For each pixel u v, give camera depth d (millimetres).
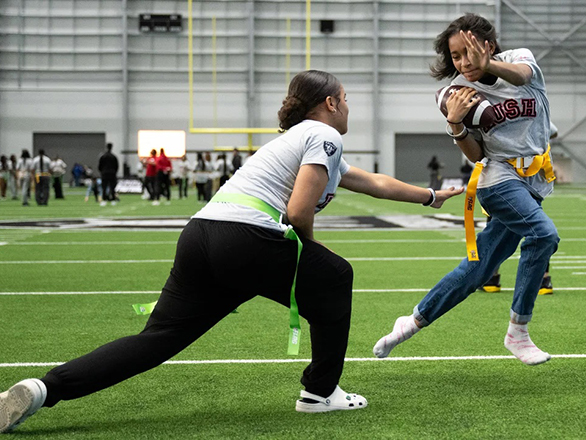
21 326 5664
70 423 3389
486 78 3992
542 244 3939
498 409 3555
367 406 3617
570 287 7488
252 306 6398
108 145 23953
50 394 3154
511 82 3883
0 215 18578
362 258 9891
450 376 4168
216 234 3238
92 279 8102
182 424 3369
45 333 5414
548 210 20281
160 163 24500
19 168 25438
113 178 23953
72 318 5977
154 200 24969
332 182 3369
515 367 4371
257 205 3270
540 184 4098
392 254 10336
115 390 3918
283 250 3260
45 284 7758
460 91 3980
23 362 4566
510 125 4004
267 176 3311
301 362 4516
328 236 12992
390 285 7664
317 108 3436
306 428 3293
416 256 10109
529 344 4152
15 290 7371
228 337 5211
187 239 3281
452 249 10984
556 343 5023
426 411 3529
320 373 3520
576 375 4191
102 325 5703
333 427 3305
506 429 3254
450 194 3934
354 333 5371
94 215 18516
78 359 3207
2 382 4090
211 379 4137
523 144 4020
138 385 4016
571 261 9586
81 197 30047
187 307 3291
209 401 3729
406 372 4262
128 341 3248
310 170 3244
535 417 3428
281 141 3359
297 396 3812
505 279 8086
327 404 3539
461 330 5418
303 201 3223
